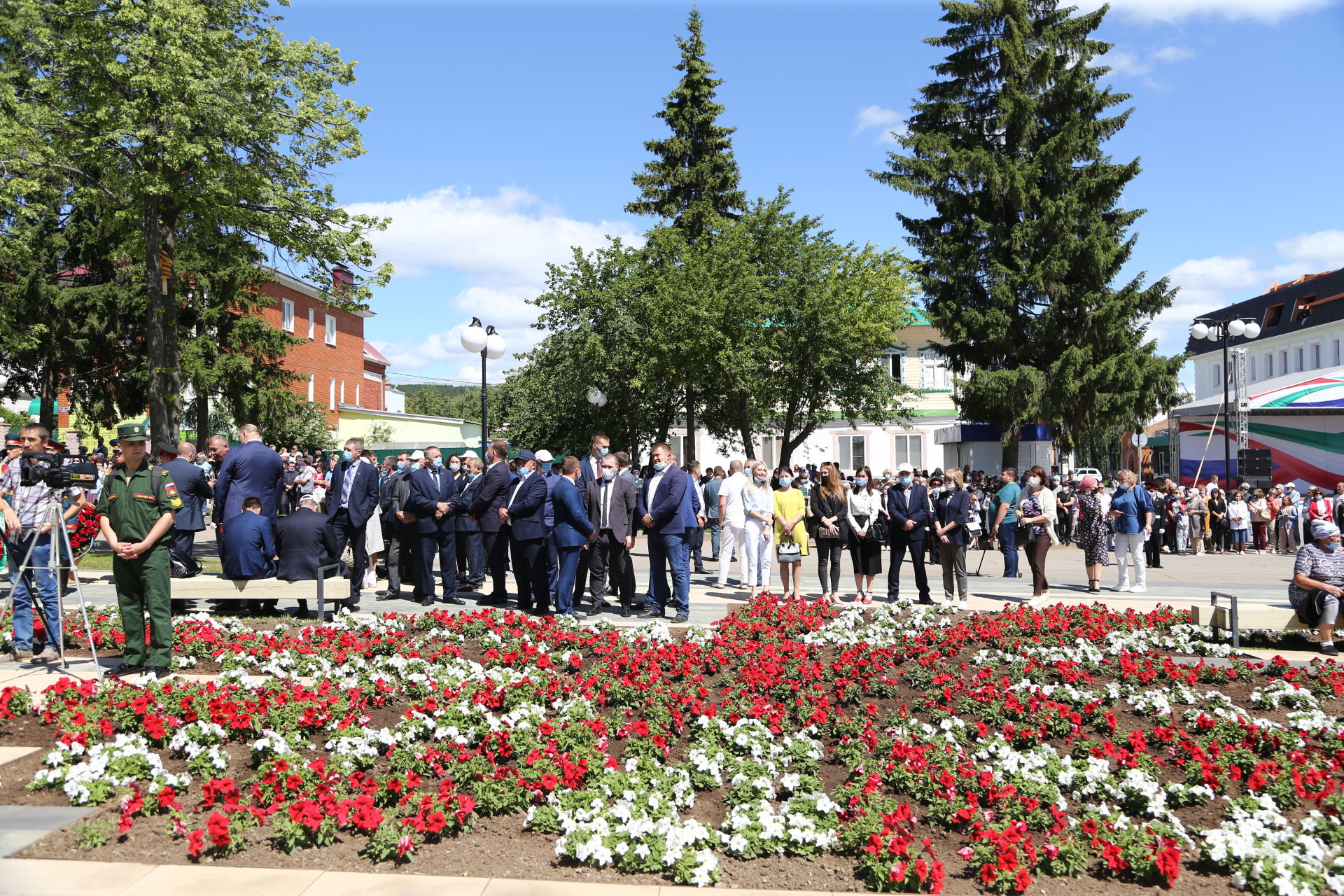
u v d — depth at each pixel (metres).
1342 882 4.59
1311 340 57.03
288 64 21.17
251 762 5.99
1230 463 30.56
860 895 4.55
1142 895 4.69
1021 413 31.83
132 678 7.57
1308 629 10.24
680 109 38.28
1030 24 33.69
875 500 15.41
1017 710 7.23
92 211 28.64
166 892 4.22
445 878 4.52
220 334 31.02
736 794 5.70
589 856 4.76
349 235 22.19
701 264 29.03
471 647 9.41
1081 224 32.47
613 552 12.87
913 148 34.28
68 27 19.34
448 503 12.55
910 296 35.09
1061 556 23.92
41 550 8.38
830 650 9.66
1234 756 6.33
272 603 11.40
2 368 31.86
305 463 25.62
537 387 30.64
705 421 34.28
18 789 5.45
